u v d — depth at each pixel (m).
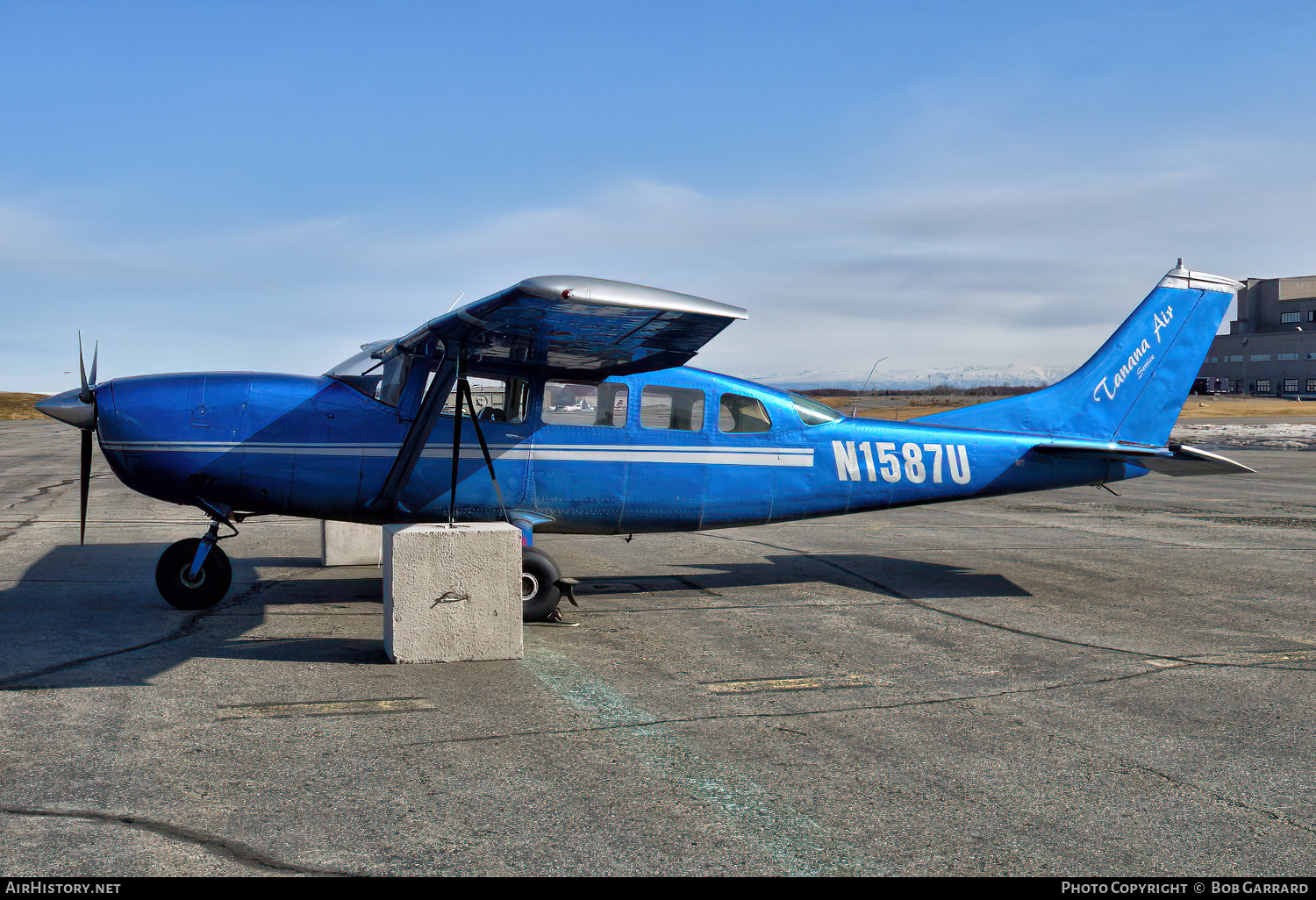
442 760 3.68
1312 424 45.91
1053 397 8.43
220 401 6.61
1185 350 8.63
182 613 6.46
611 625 6.35
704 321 5.59
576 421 7.04
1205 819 3.22
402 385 6.77
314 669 5.02
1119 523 12.84
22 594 7.08
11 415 80.94
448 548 5.18
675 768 3.62
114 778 3.43
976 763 3.73
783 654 5.53
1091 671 5.20
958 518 13.50
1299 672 5.20
